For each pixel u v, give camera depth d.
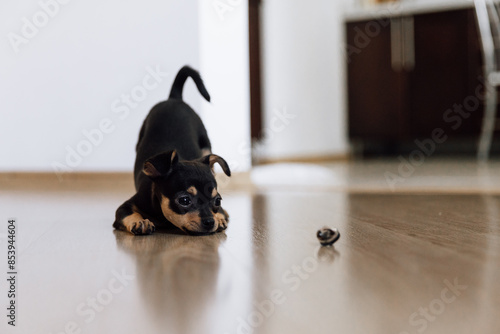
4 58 3.62
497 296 1.06
